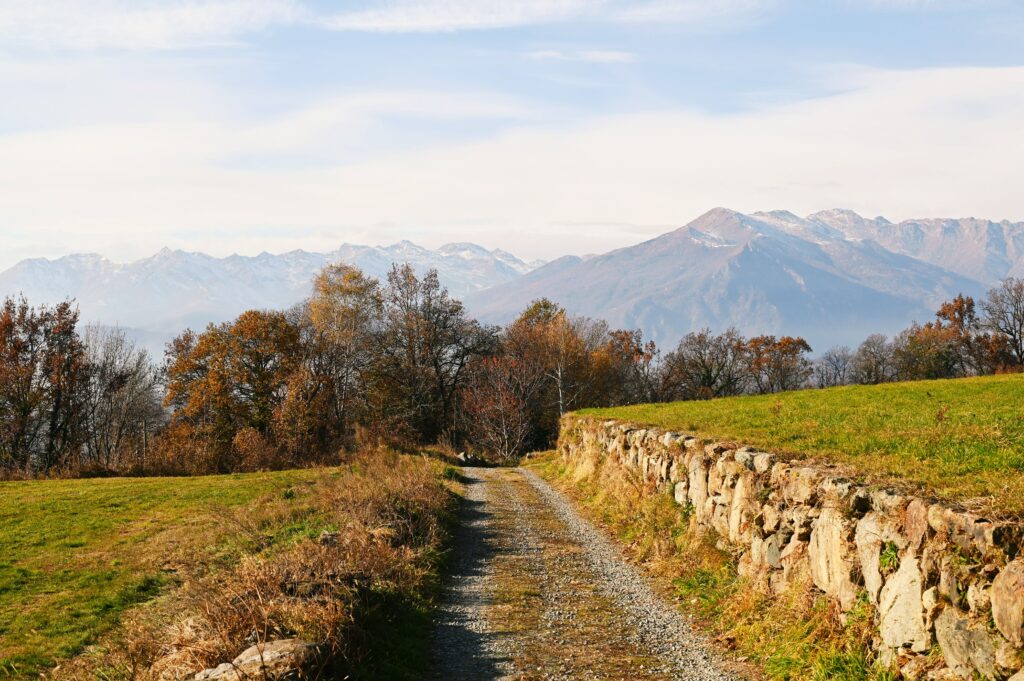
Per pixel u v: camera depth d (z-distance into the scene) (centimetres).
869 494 956
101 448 7044
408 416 7194
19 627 1538
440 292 7694
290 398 5697
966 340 9600
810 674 910
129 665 1056
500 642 1202
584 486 2994
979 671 703
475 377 7644
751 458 1377
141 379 7656
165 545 2223
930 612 785
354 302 6794
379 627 1123
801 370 11012
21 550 2225
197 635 1007
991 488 880
